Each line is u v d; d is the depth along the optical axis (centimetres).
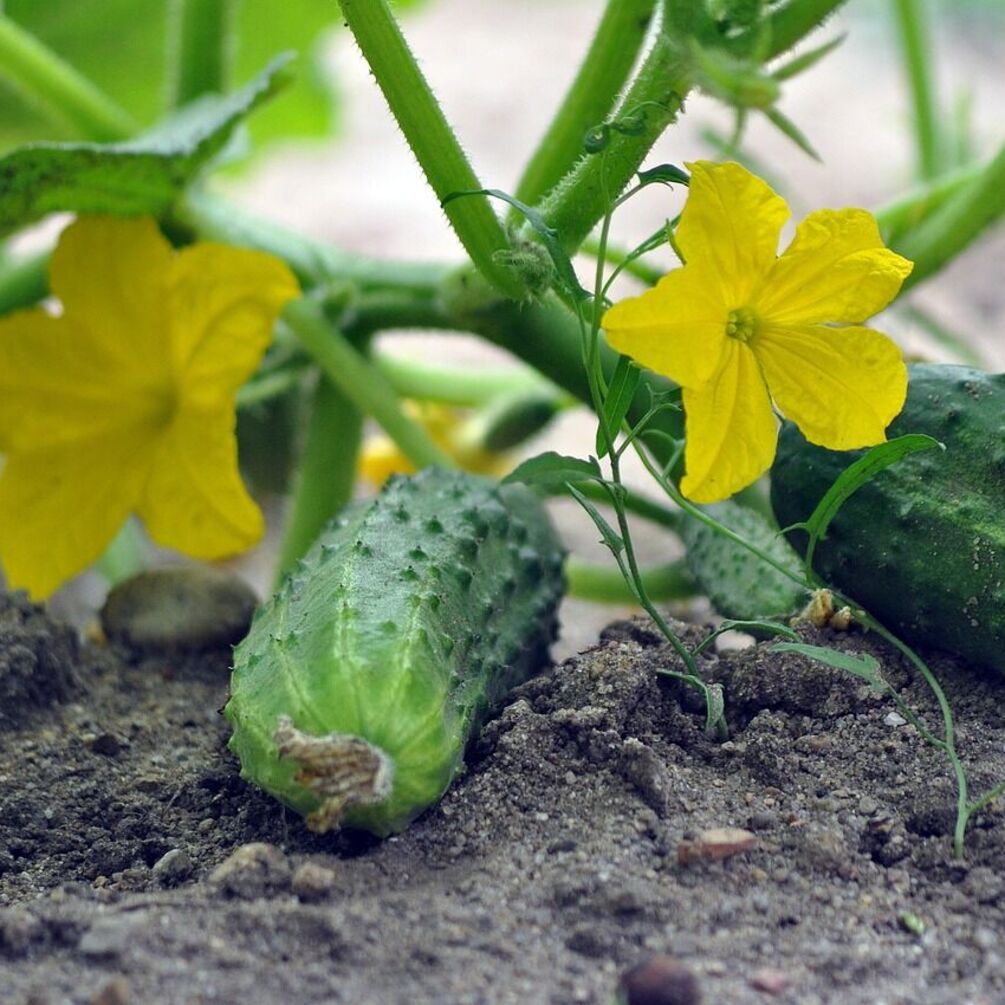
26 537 64
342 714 51
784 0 58
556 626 60
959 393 57
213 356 63
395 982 49
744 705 56
